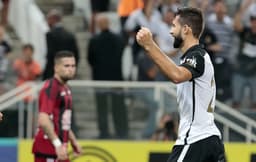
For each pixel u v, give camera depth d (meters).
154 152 34.41
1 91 38.00
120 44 37.62
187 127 21.81
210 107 21.86
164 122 35.12
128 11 39.38
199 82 21.55
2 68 38.34
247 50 38.38
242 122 35.91
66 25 45.81
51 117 28.11
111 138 35.34
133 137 35.25
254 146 34.94
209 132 21.72
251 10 39.31
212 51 37.69
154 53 20.53
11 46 43.97
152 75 37.03
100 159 34.47
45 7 47.25
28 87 35.06
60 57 28.36
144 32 20.50
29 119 34.91
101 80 37.56
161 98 35.25
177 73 20.77
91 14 44.31
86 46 44.47
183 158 21.73
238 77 38.22
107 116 35.41
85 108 35.44
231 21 40.56
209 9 40.50
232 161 34.94
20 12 44.44
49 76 37.38
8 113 34.88
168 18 38.47
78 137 35.31
